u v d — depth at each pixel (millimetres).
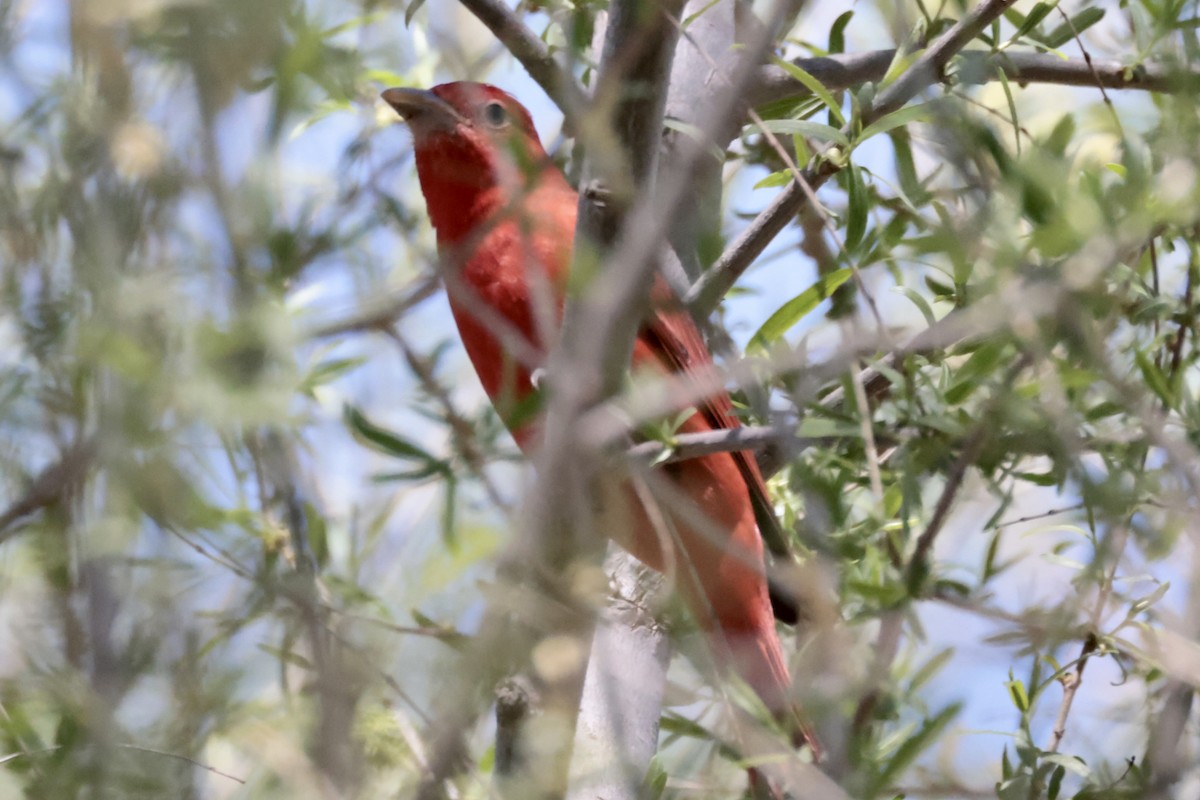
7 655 5270
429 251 5961
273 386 4109
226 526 5141
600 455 5578
